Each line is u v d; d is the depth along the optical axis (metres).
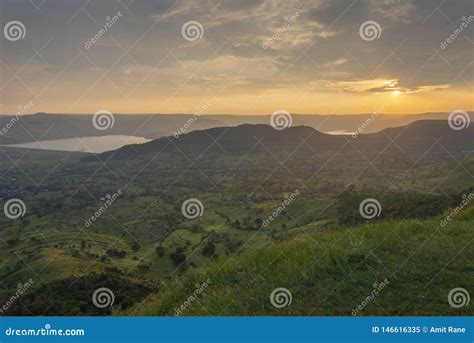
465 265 11.76
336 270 11.71
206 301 11.28
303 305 10.36
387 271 11.49
